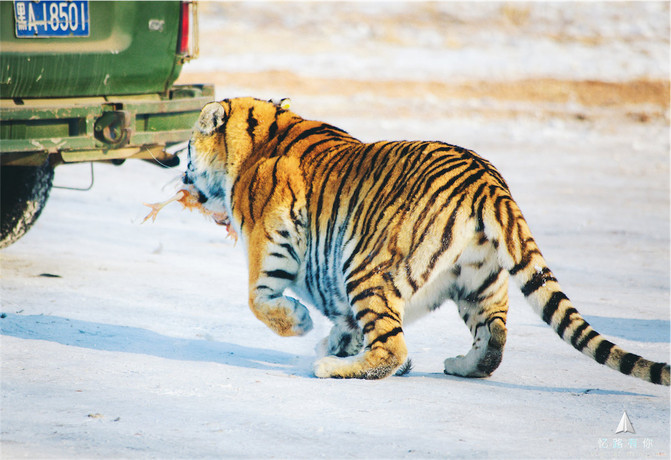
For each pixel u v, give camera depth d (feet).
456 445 20.26
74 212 56.24
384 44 162.91
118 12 39.11
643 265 48.44
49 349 27.89
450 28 172.76
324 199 27.84
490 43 164.76
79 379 24.66
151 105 39.17
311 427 21.16
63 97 37.93
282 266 28.32
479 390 25.53
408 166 26.73
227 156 30.50
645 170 86.99
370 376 25.96
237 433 20.56
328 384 25.18
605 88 136.56
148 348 28.96
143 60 40.04
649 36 169.99
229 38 160.76
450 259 25.82
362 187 27.20
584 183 78.38
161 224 54.75
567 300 24.90
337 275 27.50
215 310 35.17
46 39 37.06
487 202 25.59
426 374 27.81
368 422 21.74
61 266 41.39
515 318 36.58
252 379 25.45
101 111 37.70
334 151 28.55
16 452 18.88
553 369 28.66
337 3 185.26
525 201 68.80
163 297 36.60
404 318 27.20
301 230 28.22
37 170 42.19
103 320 32.45
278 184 28.35
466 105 126.11
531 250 25.17
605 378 27.78
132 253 45.68
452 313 37.60
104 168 76.07
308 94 128.98
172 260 44.50
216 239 51.26
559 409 23.77
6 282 37.65
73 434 20.13
